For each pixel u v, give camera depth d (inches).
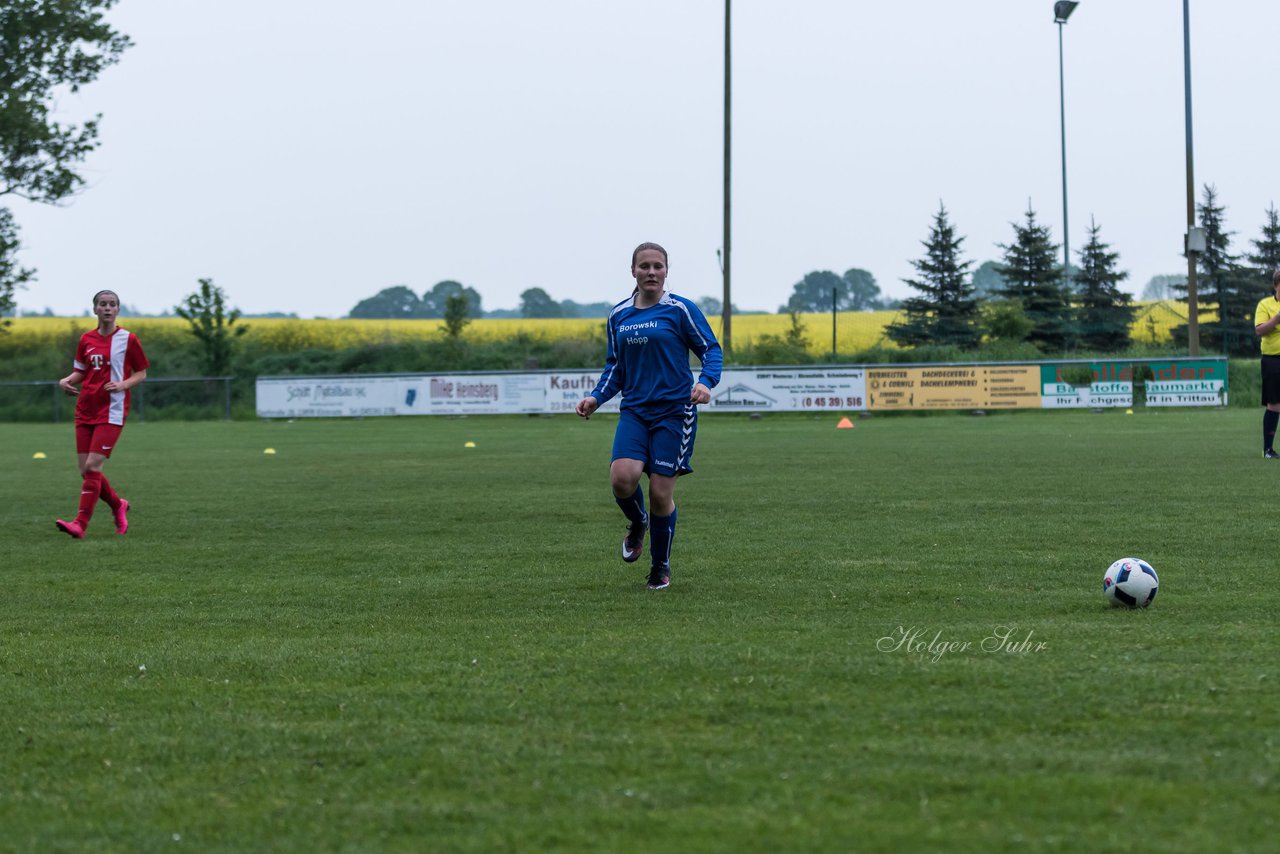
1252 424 3700.8
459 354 7313.0
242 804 524.4
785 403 4785.9
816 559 1235.2
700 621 920.9
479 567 1250.0
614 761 565.3
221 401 6156.5
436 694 702.5
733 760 562.3
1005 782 521.0
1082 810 485.7
